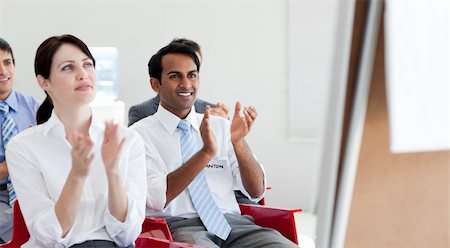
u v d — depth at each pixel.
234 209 3.03
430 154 1.08
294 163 6.50
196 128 3.03
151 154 2.92
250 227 2.86
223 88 6.45
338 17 0.96
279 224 2.93
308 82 6.43
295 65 6.43
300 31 6.41
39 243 2.28
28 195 2.26
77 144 1.92
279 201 6.51
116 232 2.25
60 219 2.09
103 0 6.32
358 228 1.11
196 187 2.89
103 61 6.31
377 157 1.06
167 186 2.77
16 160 2.29
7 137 3.64
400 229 1.11
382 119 1.01
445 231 1.13
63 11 6.29
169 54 2.95
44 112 2.45
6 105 3.71
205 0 6.39
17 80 6.25
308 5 6.39
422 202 1.11
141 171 2.37
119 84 6.32
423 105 0.97
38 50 2.30
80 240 2.24
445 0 0.97
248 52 6.44
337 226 1.08
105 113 5.48
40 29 6.27
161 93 2.99
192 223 2.86
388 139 1.03
